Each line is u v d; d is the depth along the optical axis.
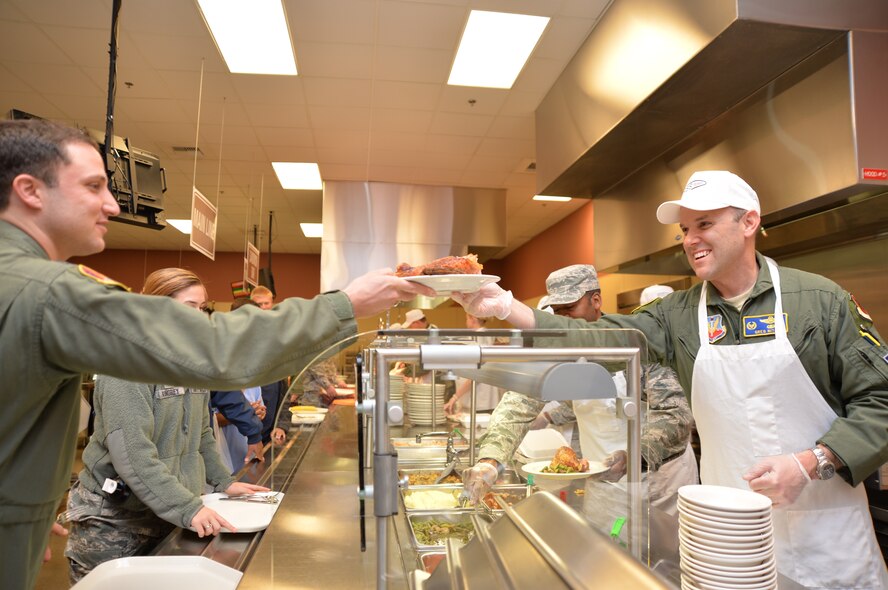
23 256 0.99
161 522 1.90
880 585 1.41
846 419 1.36
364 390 1.08
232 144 5.31
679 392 1.84
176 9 3.25
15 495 0.99
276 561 1.17
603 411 0.97
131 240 9.88
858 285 2.71
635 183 3.69
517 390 0.91
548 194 4.26
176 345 0.95
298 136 5.11
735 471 1.51
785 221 2.56
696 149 3.04
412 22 3.38
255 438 2.98
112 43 2.86
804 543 1.40
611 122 3.07
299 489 1.54
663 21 2.58
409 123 4.80
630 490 0.92
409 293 1.20
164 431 1.88
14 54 3.73
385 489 0.87
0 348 0.91
